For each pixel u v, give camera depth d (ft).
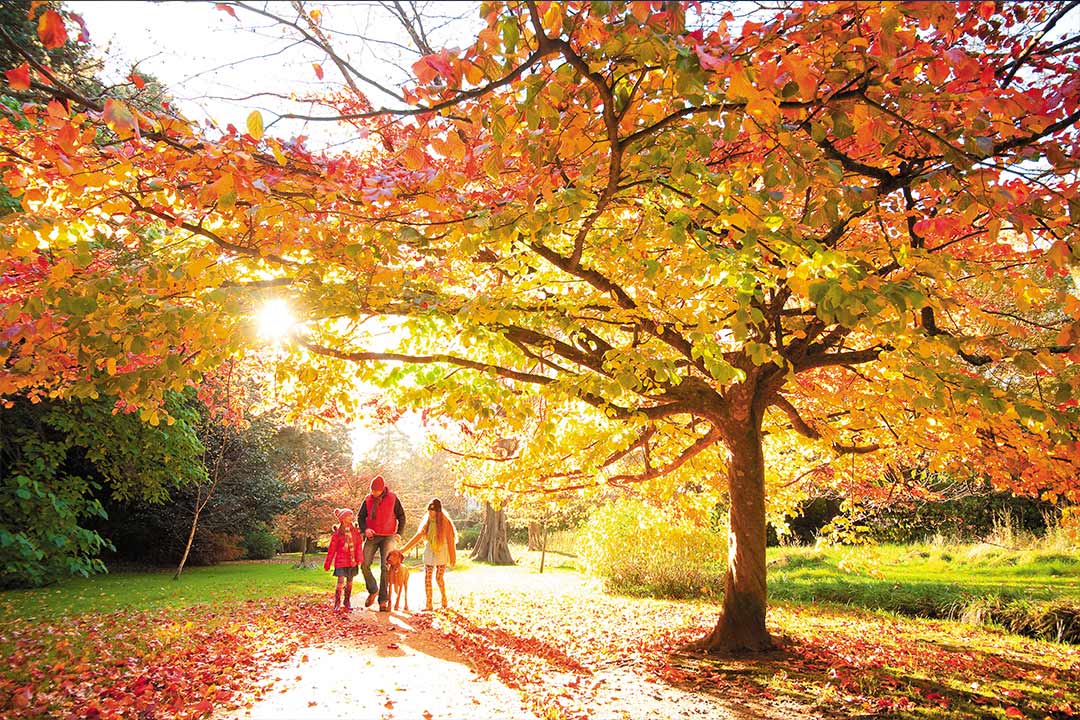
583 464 25.64
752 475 22.67
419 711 14.99
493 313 15.62
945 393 12.62
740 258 12.42
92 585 42.55
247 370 31.12
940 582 38.99
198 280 14.57
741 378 14.29
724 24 10.20
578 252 16.05
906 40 8.50
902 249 12.74
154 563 66.08
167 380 15.07
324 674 18.42
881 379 20.67
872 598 36.01
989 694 17.34
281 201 11.62
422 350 23.04
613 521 43.88
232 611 30.99
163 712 14.55
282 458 89.51
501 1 8.15
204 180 11.16
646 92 9.97
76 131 9.62
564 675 19.21
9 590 36.58
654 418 22.38
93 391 14.03
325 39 11.55
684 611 33.99
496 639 25.04
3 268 12.78
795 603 37.42
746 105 9.48
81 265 11.52
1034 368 12.35
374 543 32.89
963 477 23.99
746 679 18.57
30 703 14.83
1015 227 11.35
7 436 38.52
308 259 16.52
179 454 44.24
